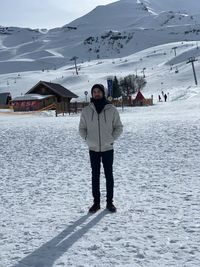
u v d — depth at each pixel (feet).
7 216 24.03
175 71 508.53
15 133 75.46
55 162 44.55
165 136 60.95
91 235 19.84
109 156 24.38
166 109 164.66
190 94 278.87
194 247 17.53
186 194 27.35
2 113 170.30
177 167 37.93
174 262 16.02
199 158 41.98
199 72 482.69
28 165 43.37
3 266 16.47
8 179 36.19
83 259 16.84
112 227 20.93
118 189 29.94
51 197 28.48
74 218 22.99
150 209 24.03
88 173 37.32
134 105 239.71
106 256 17.03
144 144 54.60
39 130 79.25
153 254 16.97
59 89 266.98
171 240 18.52
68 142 60.44
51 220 22.76
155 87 446.19
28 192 30.53
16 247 18.67
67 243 18.89
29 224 22.17
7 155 50.93
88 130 24.36
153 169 37.65
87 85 515.09
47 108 202.69
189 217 21.95
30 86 604.08
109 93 173.17
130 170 37.68
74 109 178.29
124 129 73.36
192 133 61.87
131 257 16.79
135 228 20.53
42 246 18.65
